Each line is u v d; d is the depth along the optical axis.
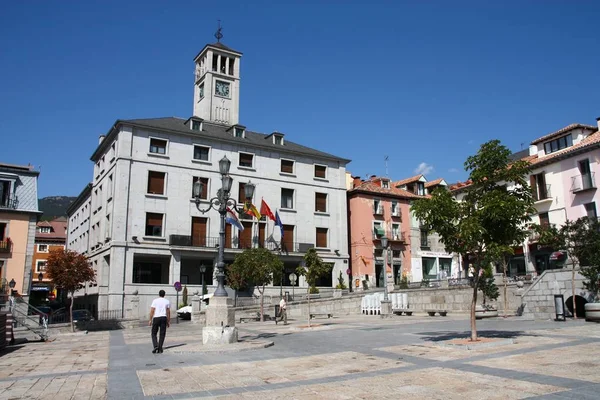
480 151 12.16
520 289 26.58
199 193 15.70
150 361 10.74
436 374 7.93
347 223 48.41
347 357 10.34
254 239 40.94
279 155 44.06
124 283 34.72
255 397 6.70
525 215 11.82
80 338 20.06
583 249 21.19
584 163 30.55
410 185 53.00
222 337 13.16
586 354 9.38
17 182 31.03
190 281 39.69
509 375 7.59
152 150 38.03
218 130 43.59
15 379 8.89
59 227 70.62
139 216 36.34
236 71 49.19
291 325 22.78
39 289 62.62
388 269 46.25
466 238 11.26
